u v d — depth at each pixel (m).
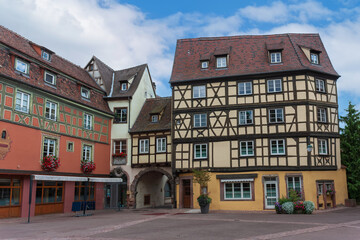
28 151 17.00
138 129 23.59
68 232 11.14
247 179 19.28
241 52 22.22
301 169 18.70
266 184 19.19
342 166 20.30
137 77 26.16
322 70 20.41
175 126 21.27
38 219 15.92
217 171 20.02
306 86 19.41
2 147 15.48
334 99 20.38
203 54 22.91
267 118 19.67
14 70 16.64
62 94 19.67
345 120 22.69
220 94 20.78
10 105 16.09
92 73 25.14
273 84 20.02
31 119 17.31
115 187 23.52
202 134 20.64
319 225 11.68
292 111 19.34
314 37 22.77
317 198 18.53
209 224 12.52
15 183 16.58
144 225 12.66
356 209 18.33
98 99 23.56
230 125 20.25
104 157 23.17
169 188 29.61
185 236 9.79
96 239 9.57
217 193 19.84
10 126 16.00
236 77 20.59
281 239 9.09
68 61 23.31
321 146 19.34
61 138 19.39
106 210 21.59
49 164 17.95
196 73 21.75
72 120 20.45
